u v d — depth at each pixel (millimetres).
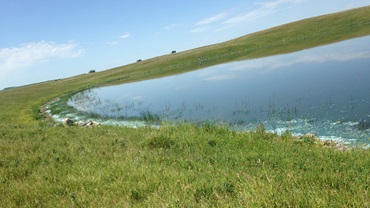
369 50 41250
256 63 57781
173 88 48344
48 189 9305
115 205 7305
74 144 16109
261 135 15312
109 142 16172
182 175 8797
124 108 37156
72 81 122312
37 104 57594
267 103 26016
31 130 22828
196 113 27234
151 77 78375
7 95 103000
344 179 7238
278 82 34469
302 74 36000
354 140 15289
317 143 14445
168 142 14477
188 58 104625
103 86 81438
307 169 9344
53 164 12461
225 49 103125
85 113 37469
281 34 104750
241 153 11375
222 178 8070
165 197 7125
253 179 7043
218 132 16609
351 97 22500
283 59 54344
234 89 36031
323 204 5141
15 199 8914
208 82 46750
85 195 8367
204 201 6457
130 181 9000
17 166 12750
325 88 26844
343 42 57375
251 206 5426
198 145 13844
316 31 91688
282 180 7254
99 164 11805
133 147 14164
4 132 22500
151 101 39344
